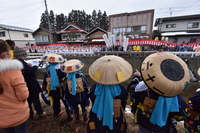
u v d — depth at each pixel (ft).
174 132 4.62
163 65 3.98
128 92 5.47
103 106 4.73
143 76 4.27
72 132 7.54
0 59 4.09
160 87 3.76
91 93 5.48
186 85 3.84
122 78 4.45
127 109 10.64
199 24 70.18
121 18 68.28
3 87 4.13
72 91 6.80
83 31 81.97
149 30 64.18
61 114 9.52
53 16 136.46
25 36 96.43
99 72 4.61
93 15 133.49
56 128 7.93
